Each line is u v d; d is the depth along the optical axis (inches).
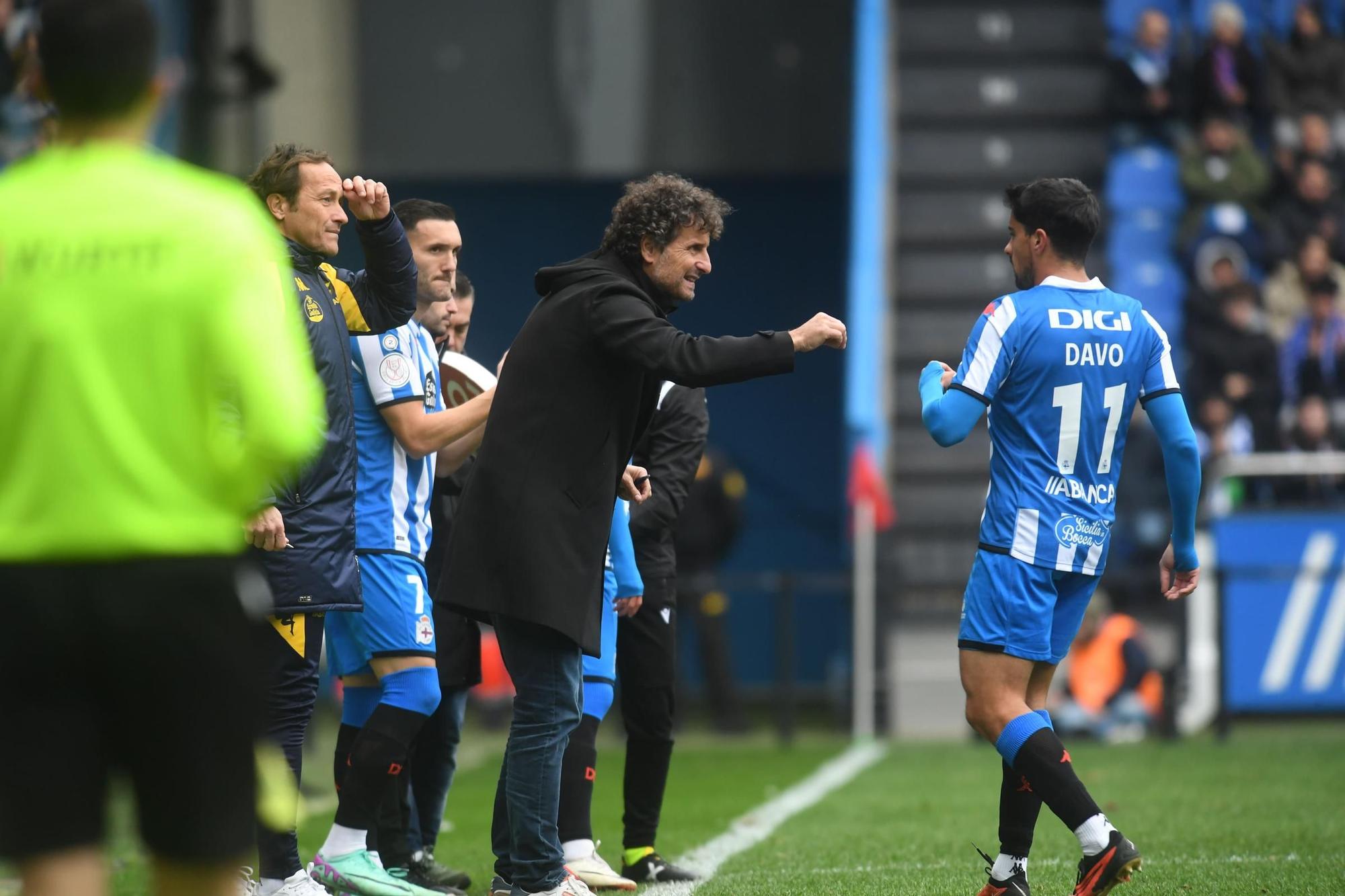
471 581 565.3
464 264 2240.4
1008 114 1955.0
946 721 1569.9
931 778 1160.8
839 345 554.3
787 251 2187.5
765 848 825.5
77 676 329.4
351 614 660.1
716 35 2213.3
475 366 758.5
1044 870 707.4
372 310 645.9
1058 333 579.5
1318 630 1483.8
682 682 1678.2
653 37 2223.2
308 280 611.8
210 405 337.7
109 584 324.8
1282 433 1668.3
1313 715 1489.9
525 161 2244.1
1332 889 645.9
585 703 730.8
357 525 657.0
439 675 724.0
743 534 2108.8
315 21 2143.2
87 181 338.3
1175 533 608.7
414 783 738.2
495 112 2245.3
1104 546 589.9
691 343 544.4
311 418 339.3
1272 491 1571.1
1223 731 1416.1
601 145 2230.6
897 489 1739.7
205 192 344.5
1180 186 1898.4
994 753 1344.7
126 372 330.0
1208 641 1512.1
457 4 2247.8
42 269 331.6
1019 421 584.4
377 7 2256.4
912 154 1925.4
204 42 1838.1
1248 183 1876.2
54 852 326.6
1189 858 741.3
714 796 1094.4
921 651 1581.0
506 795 588.1
